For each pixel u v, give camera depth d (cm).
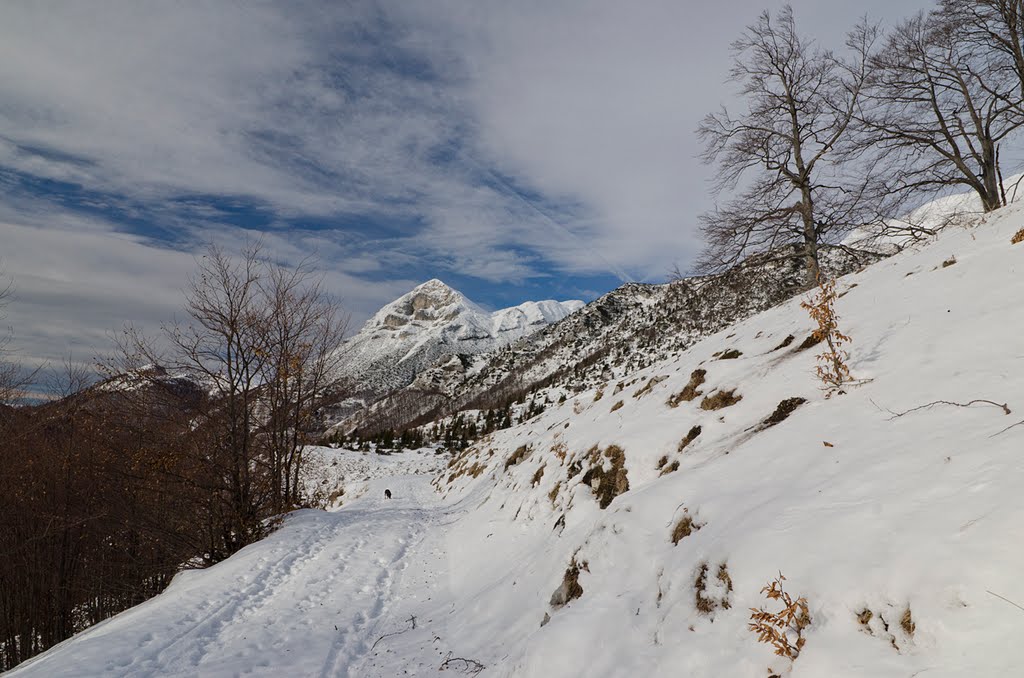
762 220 1409
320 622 752
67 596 1775
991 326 508
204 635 690
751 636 297
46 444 1619
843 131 1404
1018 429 310
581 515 742
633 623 403
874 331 672
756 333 998
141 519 1385
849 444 429
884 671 225
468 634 632
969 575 225
